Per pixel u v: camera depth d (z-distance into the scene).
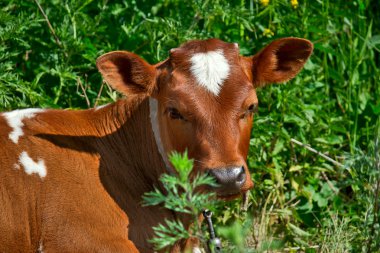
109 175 12.54
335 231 14.04
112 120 12.99
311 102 16.70
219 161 11.49
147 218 12.46
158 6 16.55
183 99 11.83
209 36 15.78
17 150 12.08
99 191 12.23
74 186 12.03
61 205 11.84
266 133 15.54
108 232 11.99
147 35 16.19
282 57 12.88
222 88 11.86
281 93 15.95
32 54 16.16
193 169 11.65
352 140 16.81
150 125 12.78
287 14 17.38
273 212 15.25
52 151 12.23
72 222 11.79
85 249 11.78
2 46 15.23
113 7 16.52
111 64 12.27
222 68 11.97
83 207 11.95
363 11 18.33
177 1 16.50
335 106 17.66
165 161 12.59
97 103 15.45
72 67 15.60
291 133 16.28
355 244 13.89
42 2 16.20
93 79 15.96
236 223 9.93
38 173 11.95
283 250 14.69
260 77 12.76
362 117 17.16
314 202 15.80
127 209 12.41
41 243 11.76
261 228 14.39
